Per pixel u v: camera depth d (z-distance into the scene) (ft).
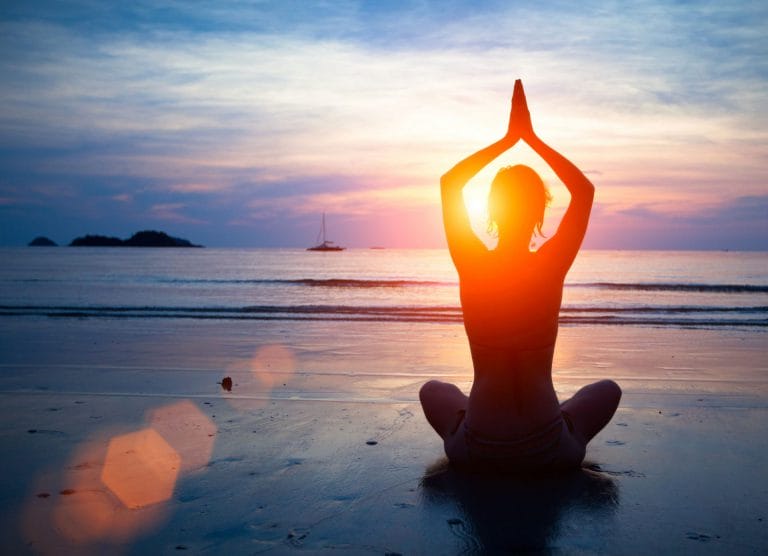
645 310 52.06
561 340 31.65
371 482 10.13
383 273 146.20
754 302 63.57
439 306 53.42
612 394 10.84
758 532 8.21
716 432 13.17
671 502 9.24
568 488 9.75
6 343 28.60
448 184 9.73
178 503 9.27
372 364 22.80
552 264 9.48
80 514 8.85
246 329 35.14
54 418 14.28
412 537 8.07
